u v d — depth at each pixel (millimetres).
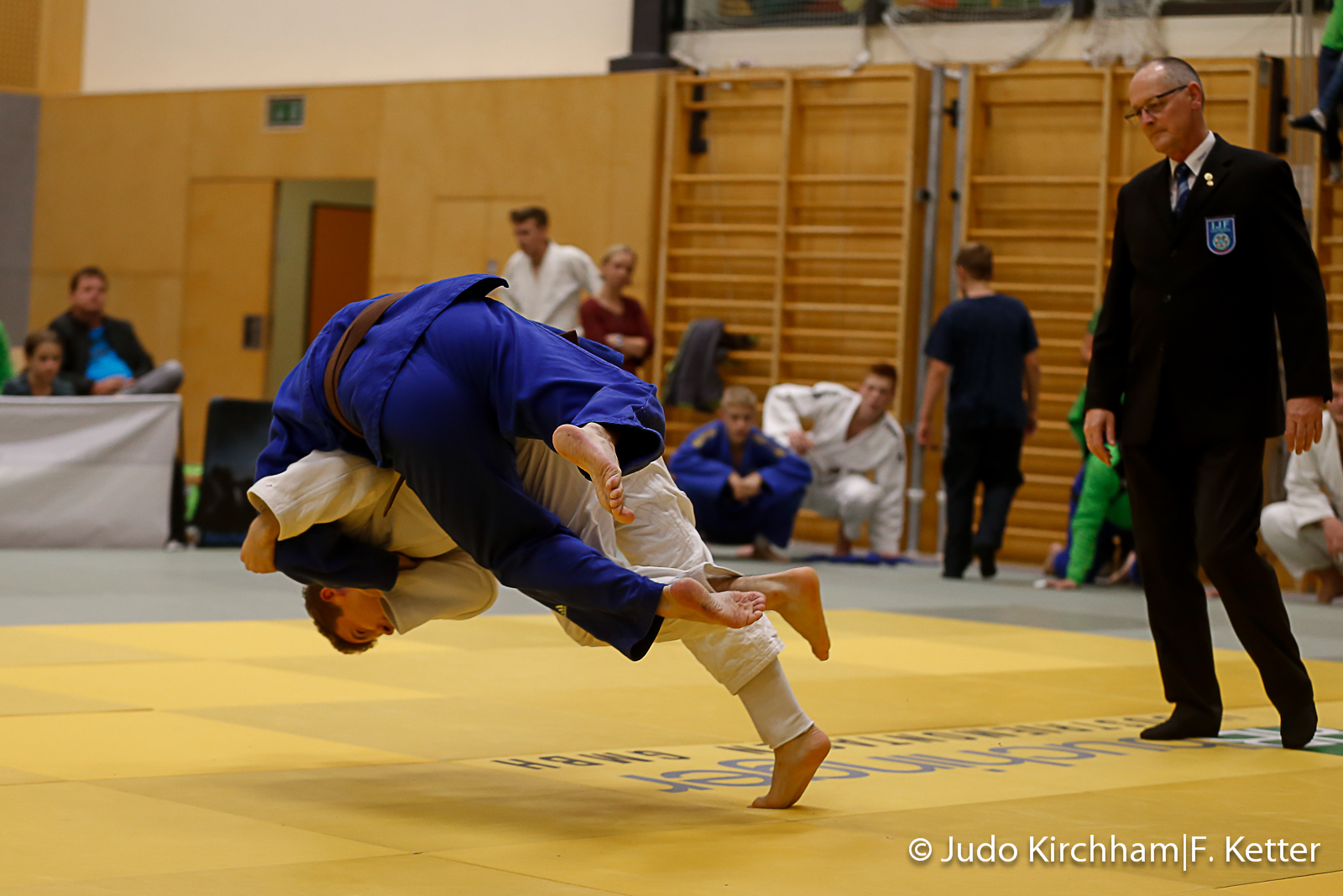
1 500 8273
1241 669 5109
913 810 2672
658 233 11578
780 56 11336
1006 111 10602
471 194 12141
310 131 12812
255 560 2641
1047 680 4746
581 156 11750
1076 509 8758
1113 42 10203
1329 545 7953
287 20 13242
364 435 2559
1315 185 9352
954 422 8750
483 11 12445
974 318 8633
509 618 5895
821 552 10484
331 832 2357
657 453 2383
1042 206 10484
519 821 2492
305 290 13484
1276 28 9797
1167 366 3609
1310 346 3473
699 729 3531
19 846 2191
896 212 10938
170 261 13422
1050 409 10406
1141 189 3693
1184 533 3682
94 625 5207
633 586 2404
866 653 5262
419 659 4645
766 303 11156
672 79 11406
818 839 2408
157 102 13461
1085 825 2580
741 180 11273
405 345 2555
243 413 9008
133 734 3221
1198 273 3566
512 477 2547
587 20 12055
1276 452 8477
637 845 2334
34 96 13891
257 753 3070
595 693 4055
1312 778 3141
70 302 13805
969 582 8656
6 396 8695
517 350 2525
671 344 11562
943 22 10797
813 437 9539
